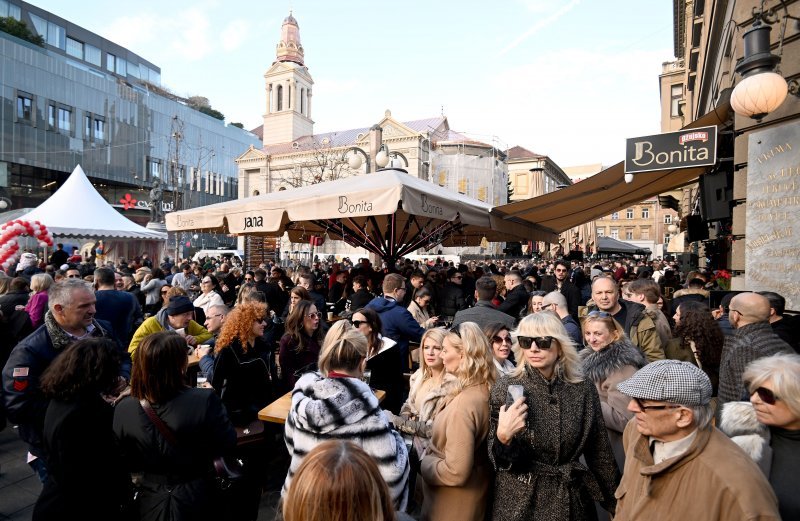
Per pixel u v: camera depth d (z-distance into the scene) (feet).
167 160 178.60
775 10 12.64
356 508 3.63
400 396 13.08
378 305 15.61
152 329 15.07
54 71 143.95
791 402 5.29
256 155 183.21
